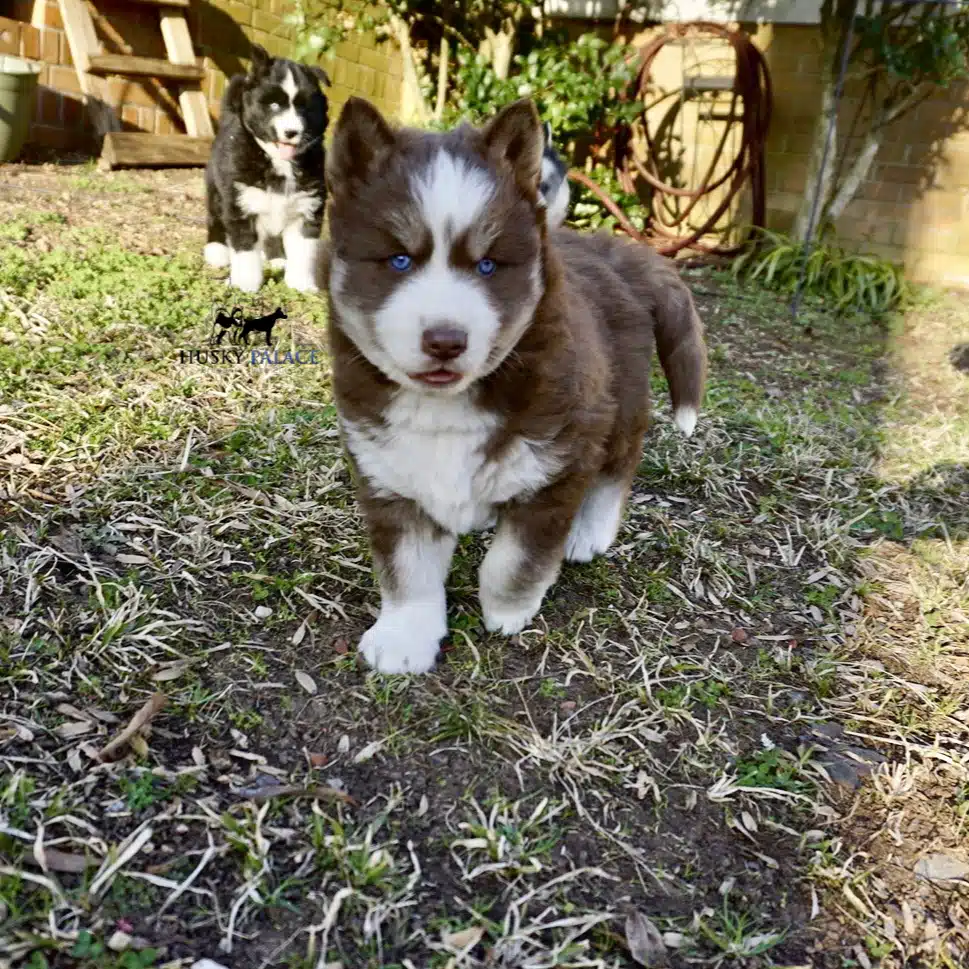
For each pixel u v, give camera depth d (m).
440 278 0.50
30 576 0.62
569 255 0.67
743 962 0.43
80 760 0.49
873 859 0.50
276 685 0.57
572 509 0.60
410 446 0.56
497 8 1.97
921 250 2.01
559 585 0.71
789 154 2.09
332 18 2.12
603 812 0.50
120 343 1.02
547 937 0.43
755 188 1.98
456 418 0.54
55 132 1.95
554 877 0.46
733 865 0.48
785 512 0.88
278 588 0.66
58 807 0.45
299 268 1.36
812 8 1.99
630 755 0.55
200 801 0.47
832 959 0.44
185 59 2.00
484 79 1.88
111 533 0.69
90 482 0.75
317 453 0.86
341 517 0.76
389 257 0.51
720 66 2.12
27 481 0.74
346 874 0.44
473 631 0.65
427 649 0.60
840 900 0.47
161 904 0.42
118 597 0.62
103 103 1.92
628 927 0.44
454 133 0.54
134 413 0.87
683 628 0.68
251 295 1.27
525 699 0.59
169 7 1.99
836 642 0.69
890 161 1.99
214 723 0.53
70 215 1.48
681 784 0.53
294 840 0.46
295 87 1.29
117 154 1.83
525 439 0.55
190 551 0.69
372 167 0.52
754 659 0.66
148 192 1.70
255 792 0.48
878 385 1.30
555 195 1.18
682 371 0.72
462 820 0.49
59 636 0.58
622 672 0.62
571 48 1.94
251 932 0.41
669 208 2.23
